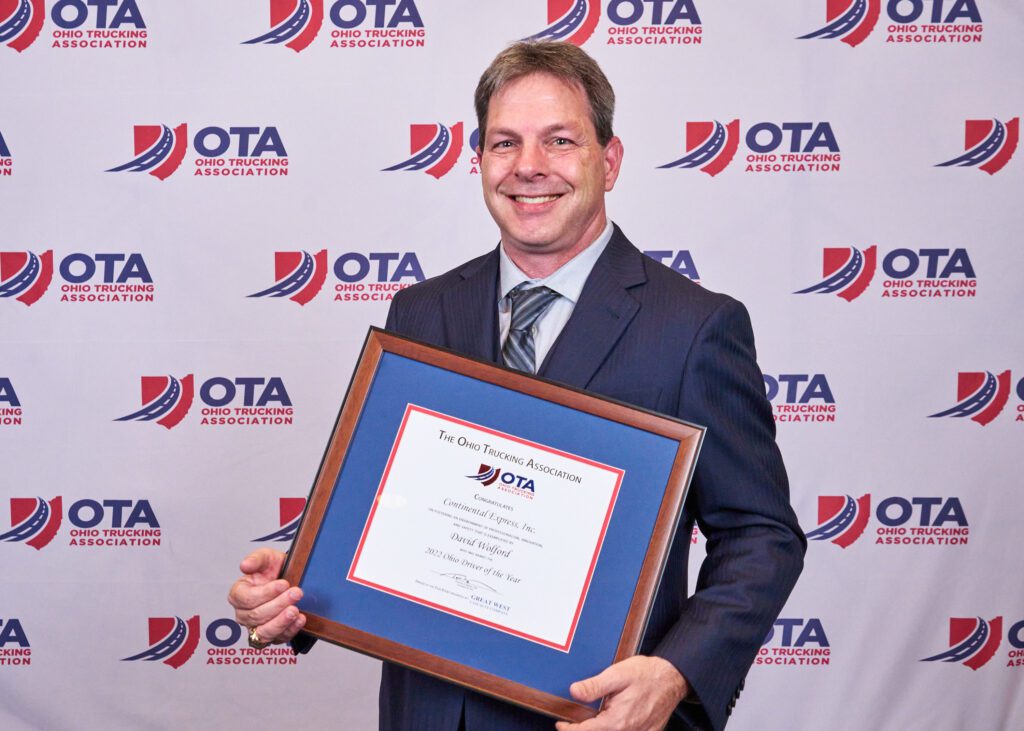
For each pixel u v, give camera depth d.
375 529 1.21
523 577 1.18
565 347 1.29
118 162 2.37
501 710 1.24
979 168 2.31
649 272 1.35
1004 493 2.36
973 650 2.38
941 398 2.35
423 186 2.37
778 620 2.41
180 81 2.35
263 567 1.24
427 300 1.45
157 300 2.39
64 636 2.45
